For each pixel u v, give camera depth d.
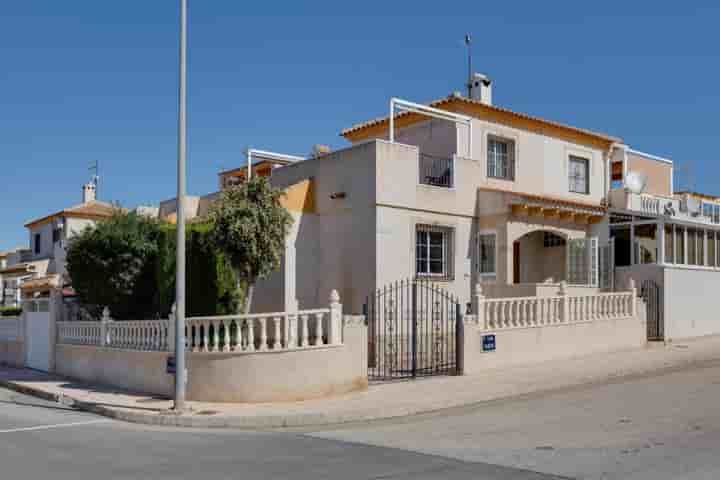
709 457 7.79
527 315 16.73
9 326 22.53
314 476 7.48
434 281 18.95
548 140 23.34
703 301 22.36
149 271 18.58
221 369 12.96
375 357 17.33
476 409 11.96
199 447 9.44
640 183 25.94
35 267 35.62
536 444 8.85
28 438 10.35
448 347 18.08
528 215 20.25
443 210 19.34
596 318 18.31
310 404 12.37
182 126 12.49
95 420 12.22
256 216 15.05
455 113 20.62
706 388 12.98
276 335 12.95
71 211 35.97
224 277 16.20
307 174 20.25
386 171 18.09
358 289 18.20
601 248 22.12
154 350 14.90
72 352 18.48
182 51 12.55
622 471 7.29
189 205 26.06
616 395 12.62
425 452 8.63
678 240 22.39
